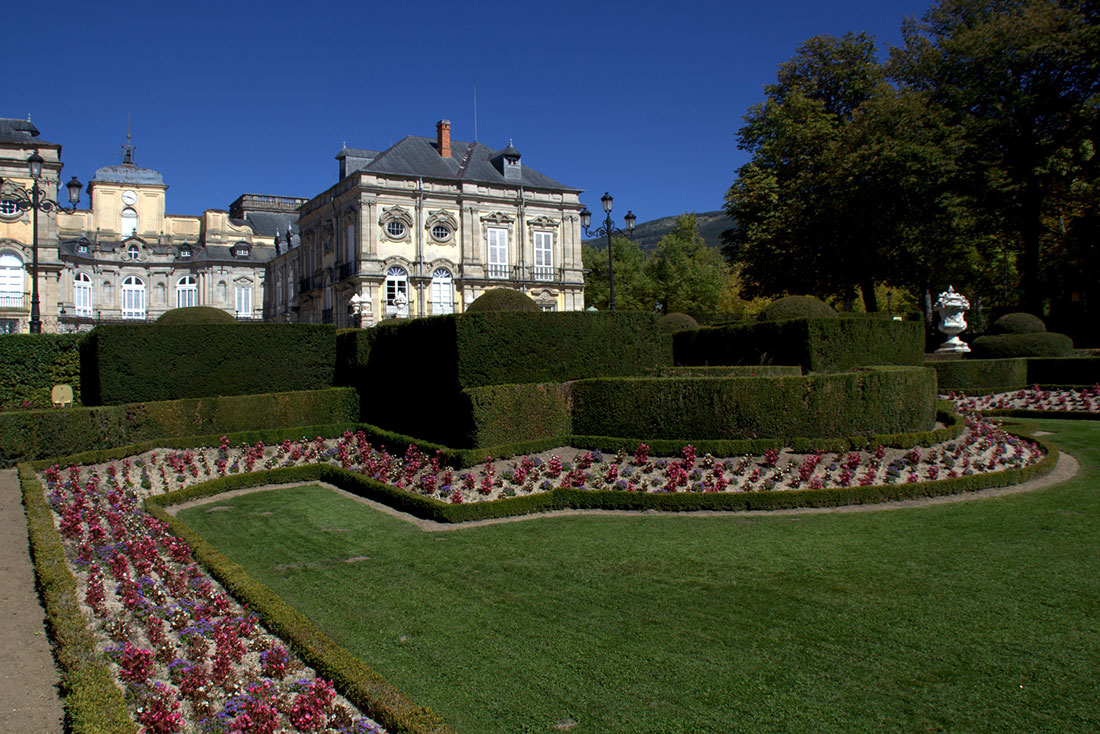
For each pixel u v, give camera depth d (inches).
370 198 1855.3
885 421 613.3
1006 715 218.8
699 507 477.1
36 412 647.1
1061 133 1446.9
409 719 209.0
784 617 295.7
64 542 406.6
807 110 1648.6
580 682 247.0
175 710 222.2
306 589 347.6
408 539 433.7
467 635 287.7
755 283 1830.7
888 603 306.5
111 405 725.9
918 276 1572.3
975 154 1464.1
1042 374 1082.7
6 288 1900.8
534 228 2058.3
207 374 810.2
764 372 713.6
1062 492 498.9
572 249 2107.5
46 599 315.9
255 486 609.3
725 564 365.4
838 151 1520.7
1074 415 850.1
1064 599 304.7
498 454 584.1
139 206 2864.2
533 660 264.2
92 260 2657.5
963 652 259.8
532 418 619.8
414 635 289.3
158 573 351.9
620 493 486.0
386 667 261.3
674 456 577.9
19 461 635.5
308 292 2193.7
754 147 1779.0
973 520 433.7
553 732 217.2
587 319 714.2
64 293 2559.1
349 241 1951.3
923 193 1435.8
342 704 225.8
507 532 440.8
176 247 2866.6
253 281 2942.9
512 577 356.5
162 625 279.9
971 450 604.1
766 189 1667.1
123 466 625.9
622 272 2672.2
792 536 411.2
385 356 771.4
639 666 257.0
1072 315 1635.1
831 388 594.2
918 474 535.8
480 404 587.2
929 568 348.8
